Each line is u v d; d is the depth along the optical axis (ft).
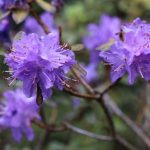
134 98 2.60
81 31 2.66
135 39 1.43
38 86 1.36
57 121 2.46
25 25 2.20
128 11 2.71
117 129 2.61
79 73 1.53
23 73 1.36
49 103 2.13
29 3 1.75
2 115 2.02
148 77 1.46
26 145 2.65
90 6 2.79
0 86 2.32
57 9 1.96
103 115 2.47
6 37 1.97
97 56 2.34
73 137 2.69
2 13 1.85
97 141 2.66
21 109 1.99
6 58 1.36
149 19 2.66
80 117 2.50
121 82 2.41
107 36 2.32
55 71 1.35
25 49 1.35
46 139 2.53
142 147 2.56
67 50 1.36
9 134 2.52
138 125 2.40
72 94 1.64
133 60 1.43
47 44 1.35
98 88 2.27
